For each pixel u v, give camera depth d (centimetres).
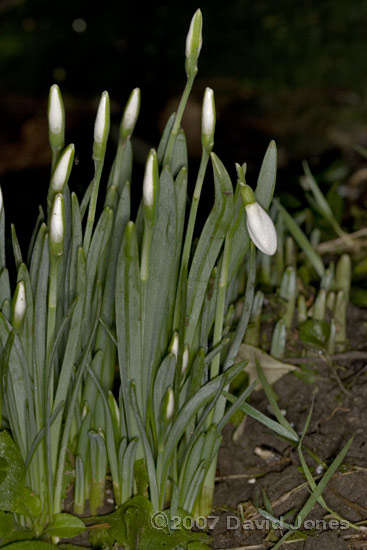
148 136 170
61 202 66
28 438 73
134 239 67
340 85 179
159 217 68
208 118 67
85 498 77
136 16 204
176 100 183
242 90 183
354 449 78
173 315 72
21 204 127
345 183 113
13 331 68
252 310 84
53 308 69
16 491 72
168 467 73
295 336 87
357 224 99
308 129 164
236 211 69
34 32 203
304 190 105
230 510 77
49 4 206
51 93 68
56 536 73
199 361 70
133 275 68
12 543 72
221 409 73
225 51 195
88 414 73
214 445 73
